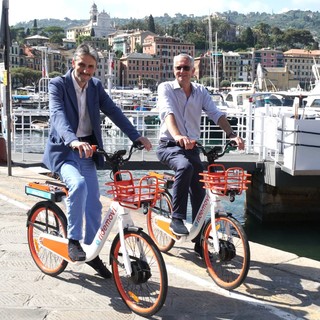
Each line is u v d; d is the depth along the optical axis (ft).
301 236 40.34
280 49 619.26
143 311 13.57
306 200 43.55
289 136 36.81
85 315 13.64
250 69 501.97
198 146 15.99
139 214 23.80
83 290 15.25
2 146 42.60
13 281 15.83
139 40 625.00
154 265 15.35
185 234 16.48
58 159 15.08
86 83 15.48
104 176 58.95
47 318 13.41
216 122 17.47
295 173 36.24
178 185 16.37
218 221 15.42
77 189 14.47
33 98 198.18
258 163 42.73
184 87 17.21
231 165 42.73
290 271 16.94
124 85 524.52
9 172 36.45
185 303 14.44
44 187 15.78
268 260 17.95
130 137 15.43
